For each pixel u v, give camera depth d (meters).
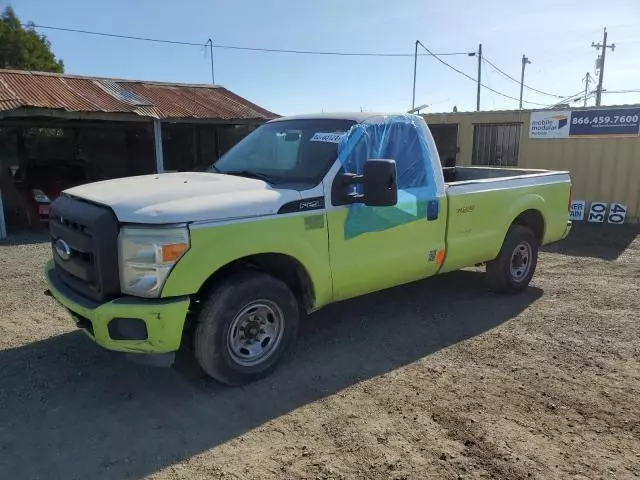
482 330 5.21
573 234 10.86
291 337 4.28
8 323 5.36
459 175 7.89
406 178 4.88
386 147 4.78
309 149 4.59
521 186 6.08
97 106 12.61
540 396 3.89
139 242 3.48
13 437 3.37
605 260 8.40
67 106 12.04
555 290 6.59
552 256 8.70
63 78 14.55
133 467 3.09
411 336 5.05
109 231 3.55
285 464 3.12
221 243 3.66
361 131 4.61
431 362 4.48
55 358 4.53
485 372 4.29
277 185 4.22
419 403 3.79
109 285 3.60
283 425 3.53
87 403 3.80
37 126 16.09
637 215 11.91
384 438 3.36
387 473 3.03
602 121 12.00
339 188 4.33
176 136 18.52
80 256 3.84
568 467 3.07
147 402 3.82
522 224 6.62
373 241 4.59
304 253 4.11
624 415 3.64
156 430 3.47
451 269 5.46
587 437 3.37
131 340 3.53
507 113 13.28
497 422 3.54
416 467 3.08
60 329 5.20
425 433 3.42
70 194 4.11
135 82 16.08
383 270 4.71
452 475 3.01
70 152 17.67
